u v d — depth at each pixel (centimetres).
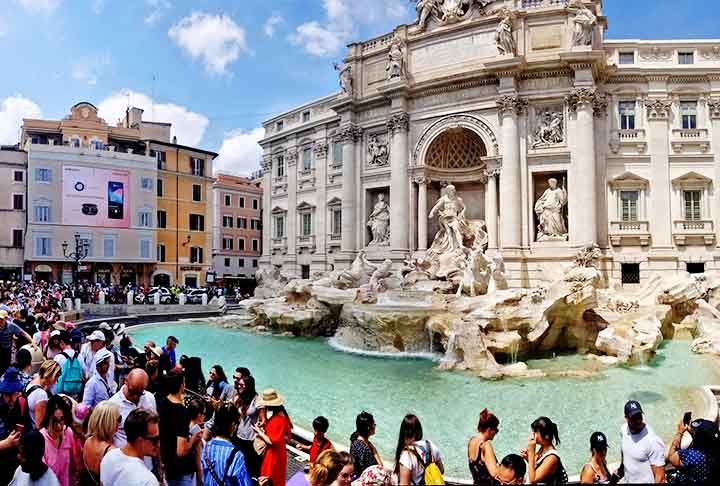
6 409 760
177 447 708
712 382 1811
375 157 4325
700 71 3556
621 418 1448
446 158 4112
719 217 3500
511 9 3691
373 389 1817
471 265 2944
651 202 3578
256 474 852
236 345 2867
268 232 5562
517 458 655
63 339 1224
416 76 4078
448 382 1919
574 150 3494
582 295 2488
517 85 3616
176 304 4528
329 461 625
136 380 744
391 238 4053
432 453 683
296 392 1786
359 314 2722
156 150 6506
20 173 5806
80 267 5719
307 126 5012
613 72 3612
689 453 678
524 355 2395
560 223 3544
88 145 6278
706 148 3559
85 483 701
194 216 6800
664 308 2658
